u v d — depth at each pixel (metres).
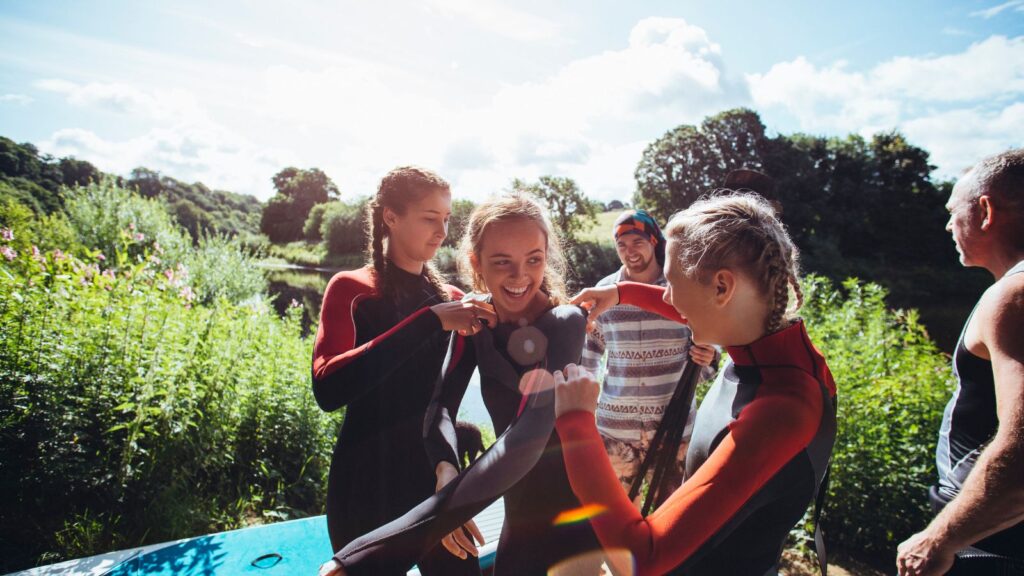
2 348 3.60
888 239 28.45
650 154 33.88
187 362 4.13
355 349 1.57
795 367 1.04
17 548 3.12
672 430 1.76
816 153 32.12
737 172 2.26
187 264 11.23
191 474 3.90
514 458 1.15
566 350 1.38
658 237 2.97
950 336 14.46
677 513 0.89
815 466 1.00
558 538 1.47
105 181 12.12
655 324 2.83
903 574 1.40
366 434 1.74
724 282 1.05
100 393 3.78
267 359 4.98
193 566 2.59
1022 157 1.46
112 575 2.50
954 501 1.29
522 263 1.47
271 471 4.37
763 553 1.06
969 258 1.58
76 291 4.27
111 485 3.52
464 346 1.71
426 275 2.00
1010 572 1.29
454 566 1.66
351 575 0.97
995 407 1.45
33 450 3.44
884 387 3.82
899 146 31.20
